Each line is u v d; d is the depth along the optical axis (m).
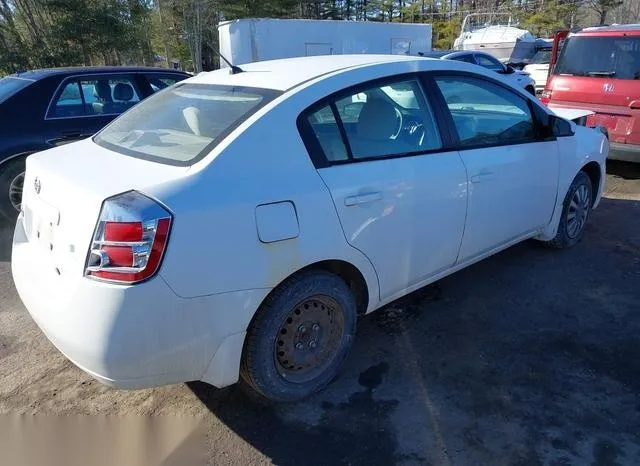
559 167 4.05
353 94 2.79
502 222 3.63
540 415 2.57
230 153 2.33
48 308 2.24
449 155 3.17
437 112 3.18
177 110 2.88
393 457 2.34
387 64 3.04
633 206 5.82
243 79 2.93
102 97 5.80
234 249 2.22
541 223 4.08
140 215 2.03
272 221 2.33
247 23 15.04
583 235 4.90
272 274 2.36
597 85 6.82
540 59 18.77
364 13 50.97
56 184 2.39
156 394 2.81
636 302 3.64
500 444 2.39
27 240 2.67
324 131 2.63
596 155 4.54
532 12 50.19
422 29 18.56
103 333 2.03
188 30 34.44
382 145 2.87
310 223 2.47
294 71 2.91
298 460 2.35
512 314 3.51
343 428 2.53
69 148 2.95
